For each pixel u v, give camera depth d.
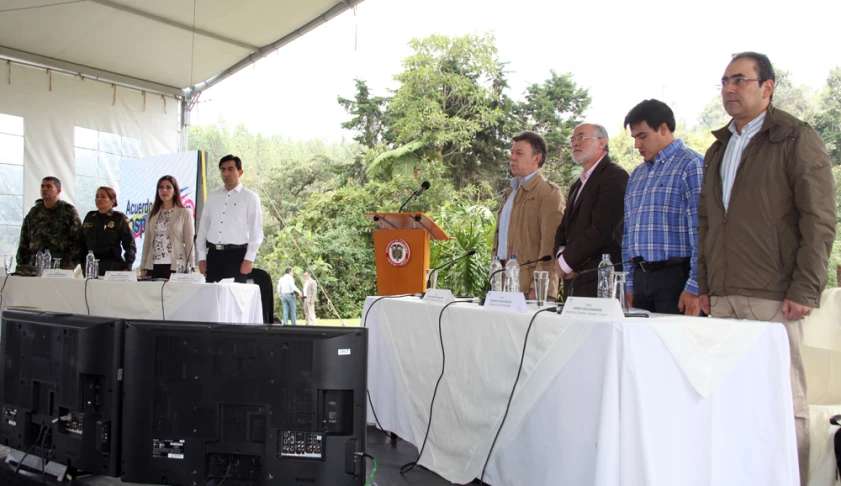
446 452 2.48
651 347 1.70
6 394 2.26
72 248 5.31
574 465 1.85
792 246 2.04
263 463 1.80
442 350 2.54
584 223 2.91
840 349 2.47
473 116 13.52
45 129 7.38
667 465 1.70
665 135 2.58
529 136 3.26
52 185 5.31
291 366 1.79
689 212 2.43
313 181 16.27
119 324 1.95
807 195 1.98
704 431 1.77
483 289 5.53
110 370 1.97
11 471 2.24
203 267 4.54
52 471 2.12
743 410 1.83
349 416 1.80
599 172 2.94
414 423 2.74
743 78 2.15
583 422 1.82
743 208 2.13
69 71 7.52
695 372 1.75
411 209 12.30
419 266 3.58
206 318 3.54
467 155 13.66
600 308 1.84
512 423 2.10
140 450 1.88
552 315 1.97
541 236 3.14
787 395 1.87
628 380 1.66
